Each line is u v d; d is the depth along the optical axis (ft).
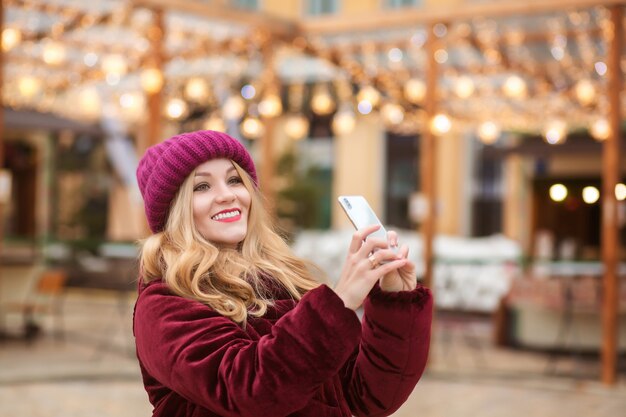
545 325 37.11
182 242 7.57
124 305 50.83
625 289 34.32
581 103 40.34
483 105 45.93
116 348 35.29
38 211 70.54
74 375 29.01
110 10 32.04
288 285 7.79
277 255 8.09
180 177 7.66
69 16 32.30
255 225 8.02
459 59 39.17
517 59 36.47
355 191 74.08
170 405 7.32
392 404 7.72
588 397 27.76
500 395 27.68
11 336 38.29
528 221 48.49
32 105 48.85
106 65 34.24
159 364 6.99
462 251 47.88
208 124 42.42
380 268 6.71
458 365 33.09
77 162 72.28
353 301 6.62
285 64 46.50
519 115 46.50
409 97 41.91
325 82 46.34
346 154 74.43
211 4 31.19
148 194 7.80
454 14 30.63
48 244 53.36
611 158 29.01
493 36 33.76
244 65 40.73
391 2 68.95
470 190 70.33
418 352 7.51
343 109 45.68
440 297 45.14
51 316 45.78
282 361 6.41
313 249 51.85
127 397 26.27
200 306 7.11
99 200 72.23
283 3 71.10
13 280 39.09
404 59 38.83
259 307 7.51
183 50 37.88
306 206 68.54
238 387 6.48
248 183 7.91
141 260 7.66
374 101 40.70
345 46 36.01
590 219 47.29
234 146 7.89
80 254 55.77
